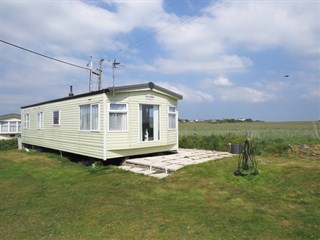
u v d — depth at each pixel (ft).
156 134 44.34
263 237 15.37
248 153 31.32
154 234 16.14
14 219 20.07
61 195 25.77
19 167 43.88
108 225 17.79
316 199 21.81
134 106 40.65
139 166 37.19
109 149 37.99
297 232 15.90
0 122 92.89
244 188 25.23
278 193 23.61
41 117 60.13
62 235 16.66
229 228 16.63
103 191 26.09
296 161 37.63
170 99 47.21
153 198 23.24
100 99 38.32
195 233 16.07
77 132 44.47
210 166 32.99
